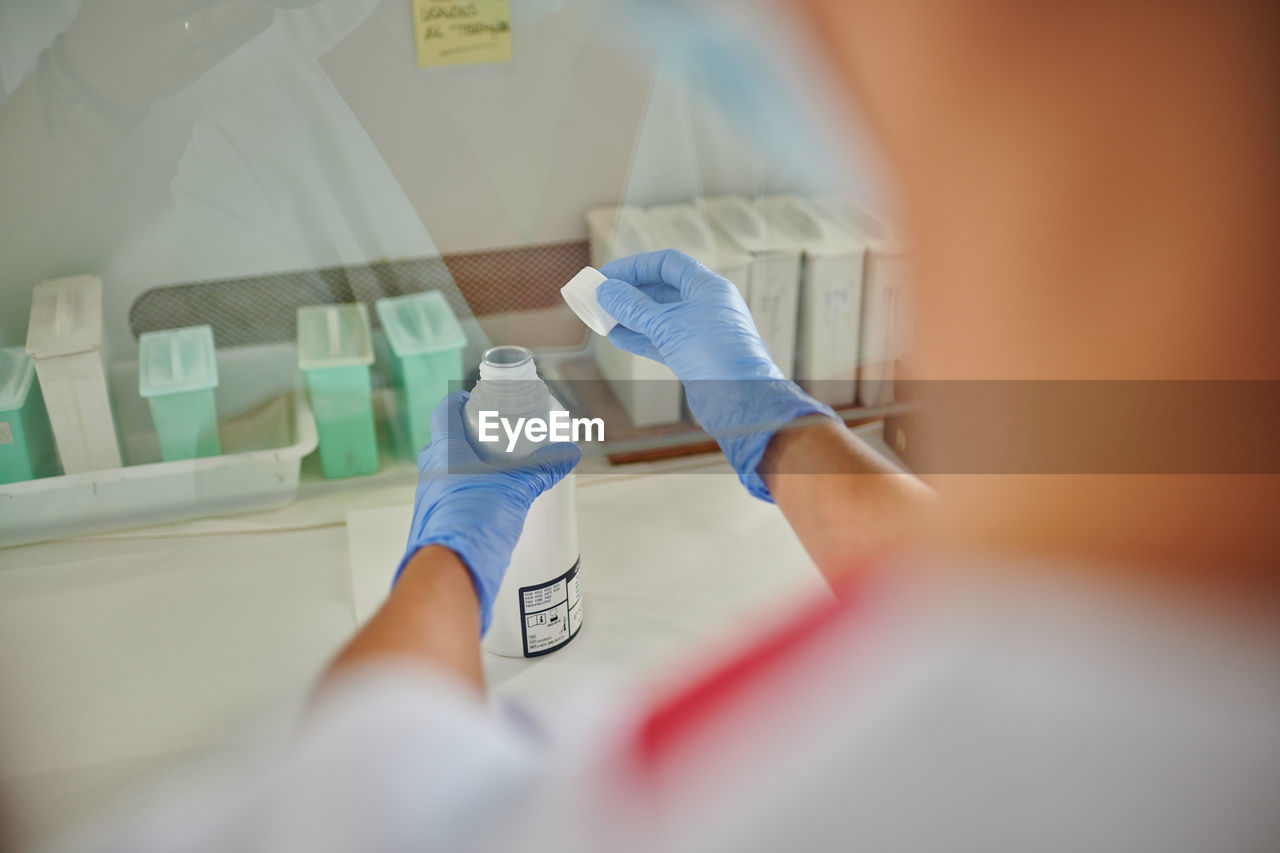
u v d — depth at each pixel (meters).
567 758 0.51
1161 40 0.31
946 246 0.39
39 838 0.47
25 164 0.52
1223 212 0.32
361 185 0.58
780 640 0.61
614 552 0.72
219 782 0.49
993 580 0.49
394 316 0.62
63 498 0.61
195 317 0.59
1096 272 0.35
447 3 0.54
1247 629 0.45
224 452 0.62
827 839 0.47
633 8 0.57
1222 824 0.46
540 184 0.61
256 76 0.53
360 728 0.33
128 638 0.62
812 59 0.54
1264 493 0.41
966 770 0.49
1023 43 0.33
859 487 0.50
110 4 0.50
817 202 0.58
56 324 0.55
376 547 0.69
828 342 0.60
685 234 0.63
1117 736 0.48
